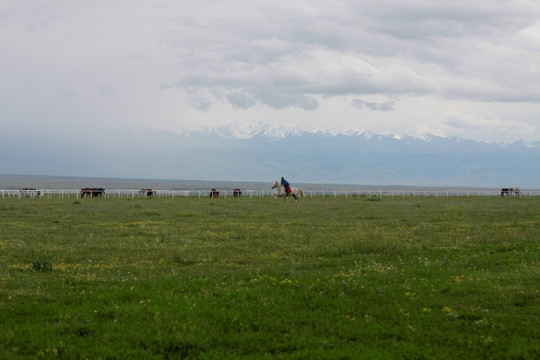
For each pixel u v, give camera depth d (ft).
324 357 25.59
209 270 47.70
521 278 41.19
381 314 32.14
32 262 49.47
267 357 25.85
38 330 29.22
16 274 44.91
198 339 27.78
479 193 320.29
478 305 33.91
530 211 121.49
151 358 25.67
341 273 44.04
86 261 52.70
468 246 61.00
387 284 39.99
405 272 44.62
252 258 54.85
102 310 32.63
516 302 33.99
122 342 27.37
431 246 61.93
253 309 33.24
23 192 217.56
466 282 39.99
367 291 37.06
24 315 32.12
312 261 52.24
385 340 28.02
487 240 65.36
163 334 28.43
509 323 29.94
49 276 44.21
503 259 50.42
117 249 60.49
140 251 59.16
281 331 29.66
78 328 29.43
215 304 34.27
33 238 69.92
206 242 67.05
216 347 27.20
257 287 38.68
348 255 55.72
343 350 26.53
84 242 66.23
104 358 25.57
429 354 25.94
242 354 26.48
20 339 27.71
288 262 52.47
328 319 31.27
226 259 53.88
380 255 54.75
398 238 66.23
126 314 31.86
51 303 34.71
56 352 25.95
